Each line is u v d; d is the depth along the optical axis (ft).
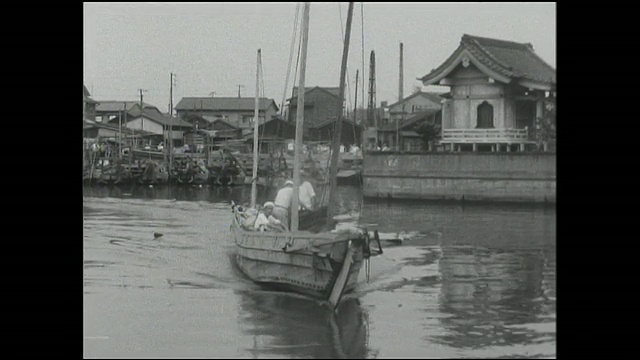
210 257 65.21
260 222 56.59
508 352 40.60
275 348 41.14
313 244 48.34
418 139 123.13
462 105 97.86
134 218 93.91
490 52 92.58
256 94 72.79
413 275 57.67
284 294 52.26
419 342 42.09
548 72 90.84
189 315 47.37
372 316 46.83
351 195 110.22
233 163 157.99
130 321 44.88
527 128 92.99
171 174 155.94
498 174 91.81
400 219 83.92
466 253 65.26
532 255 63.67
